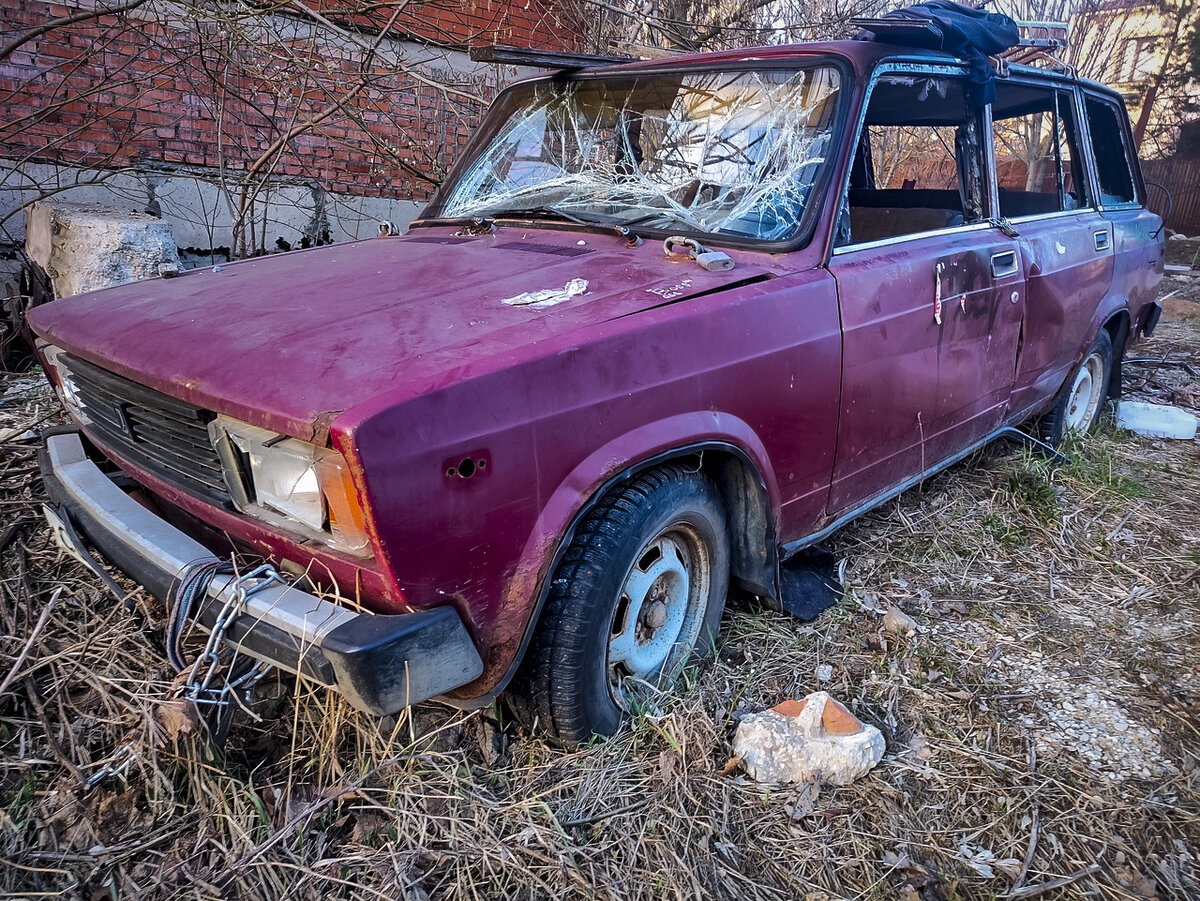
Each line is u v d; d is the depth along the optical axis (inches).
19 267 226.8
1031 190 167.8
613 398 77.7
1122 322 187.3
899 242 113.8
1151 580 128.2
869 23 107.6
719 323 87.3
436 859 72.0
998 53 128.6
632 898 70.1
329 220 283.7
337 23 247.9
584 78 128.0
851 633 108.7
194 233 257.9
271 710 86.0
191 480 80.8
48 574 104.0
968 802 83.1
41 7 223.8
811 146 105.0
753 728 85.7
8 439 132.7
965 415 132.8
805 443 100.3
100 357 85.4
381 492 62.4
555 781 81.0
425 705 87.8
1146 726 95.3
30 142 228.2
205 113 253.6
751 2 289.9
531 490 72.2
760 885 72.5
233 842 72.4
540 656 79.2
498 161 131.8
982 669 104.0
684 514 88.8
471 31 289.3
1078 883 74.7
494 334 75.8
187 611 72.4
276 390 67.7
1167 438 196.9
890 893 72.7
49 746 79.7
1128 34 716.7
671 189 112.4
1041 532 141.1
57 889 68.1
